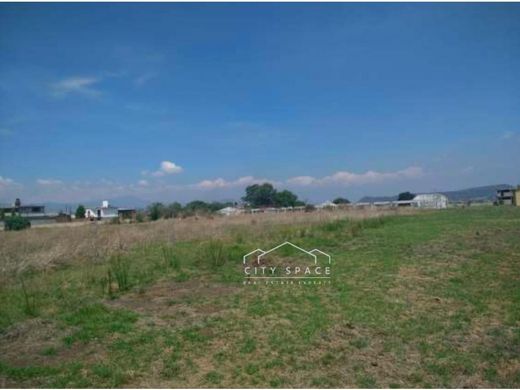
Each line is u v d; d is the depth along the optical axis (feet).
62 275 34.99
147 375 16.76
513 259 39.75
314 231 61.62
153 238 54.75
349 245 50.14
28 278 34.37
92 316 23.72
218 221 81.56
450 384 16.31
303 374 16.97
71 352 18.97
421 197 216.54
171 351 18.99
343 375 16.93
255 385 16.06
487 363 18.08
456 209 151.02
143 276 33.86
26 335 20.93
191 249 46.88
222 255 40.83
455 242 51.31
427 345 19.88
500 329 21.93
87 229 70.74
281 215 94.68
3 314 24.22
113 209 219.82
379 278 32.71
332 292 28.94
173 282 32.22
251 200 247.29
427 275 33.63
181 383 16.15
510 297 27.30
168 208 135.85
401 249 46.44
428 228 69.21
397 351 19.25
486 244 49.21
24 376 16.60
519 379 16.72
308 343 19.98
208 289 30.09
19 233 65.98
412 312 24.57
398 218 96.17
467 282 31.35
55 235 59.67
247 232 59.88
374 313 24.36
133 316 23.67
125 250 47.55
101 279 32.48
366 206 134.62
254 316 23.88
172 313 24.50
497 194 224.12
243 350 19.13
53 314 24.20
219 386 15.96
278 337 20.71
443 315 24.04
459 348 19.62
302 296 27.94
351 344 19.94
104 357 18.37
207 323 22.67
